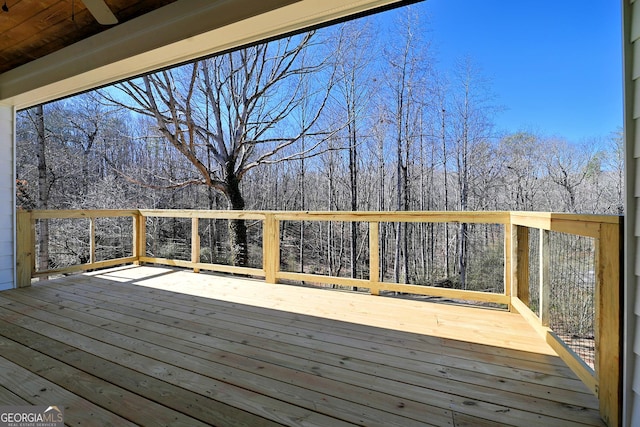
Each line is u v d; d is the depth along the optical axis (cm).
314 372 181
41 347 214
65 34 293
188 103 779
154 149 1191
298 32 236
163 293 354
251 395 158
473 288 1094
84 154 1168
